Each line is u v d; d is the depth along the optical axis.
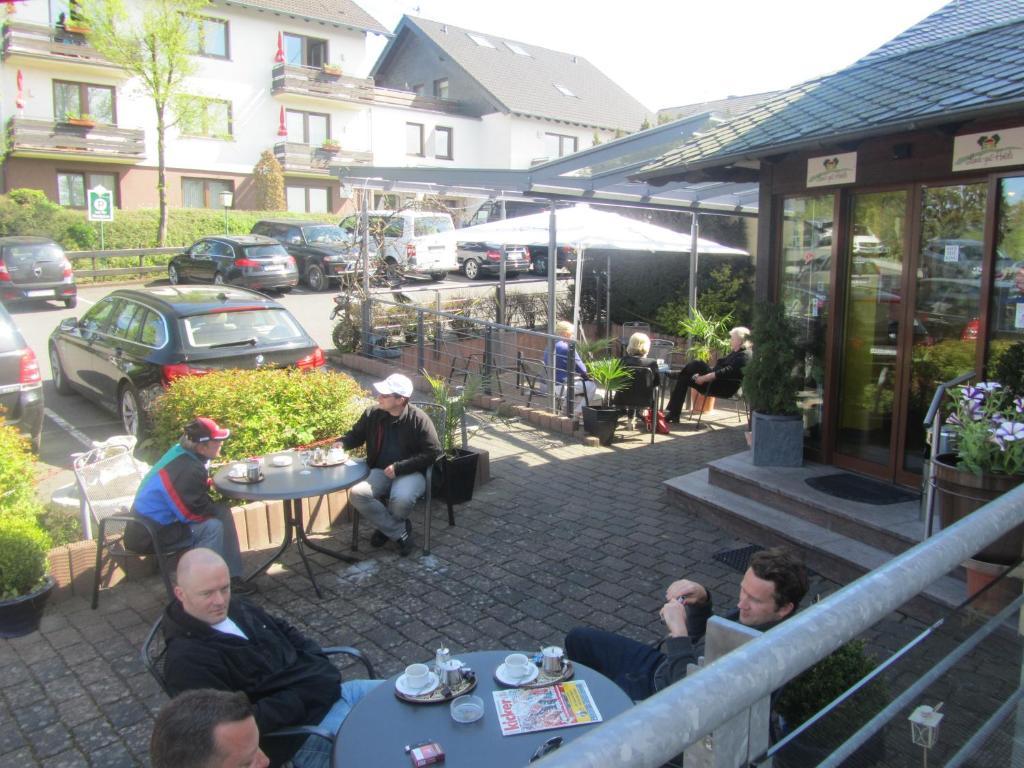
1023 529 3.19
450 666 2.96
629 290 16.98
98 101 28.72
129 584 5.52
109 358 9.15
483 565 5.92
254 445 6.45
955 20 8.54
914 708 1.83
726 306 15.67
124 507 5.68
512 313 16.22
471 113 37.22
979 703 2.06
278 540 6.34
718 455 9.02
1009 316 5.55
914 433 6.39
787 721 2.17
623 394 9.55
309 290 22.19
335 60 33.84
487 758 2.56
